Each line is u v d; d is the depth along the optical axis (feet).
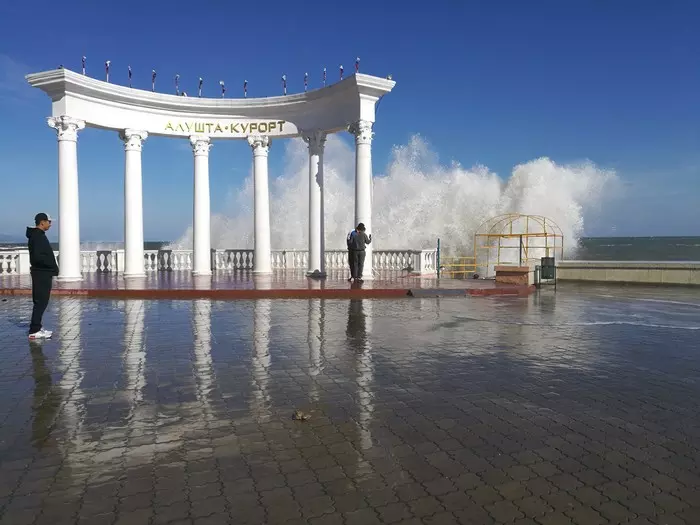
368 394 18.39
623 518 10.28
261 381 19.95
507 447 13.76
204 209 66.03
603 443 14.10
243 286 51.98
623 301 47.39
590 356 24.63
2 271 67.15
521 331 31.27
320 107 63.41
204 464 12.62
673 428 15.28
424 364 22.84
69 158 56.49
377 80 56.90
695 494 11.30
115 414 16.21
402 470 12.34
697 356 24.73
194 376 20.62
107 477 11.91
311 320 34.81
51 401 17.44
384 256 73.97
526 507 10.67
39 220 28.12
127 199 62.23
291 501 10.84
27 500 10.85
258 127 66.59
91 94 58.08
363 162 57.98
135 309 39.78
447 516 10.29
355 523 10.01
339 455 13.17
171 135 65.26
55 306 41.39
